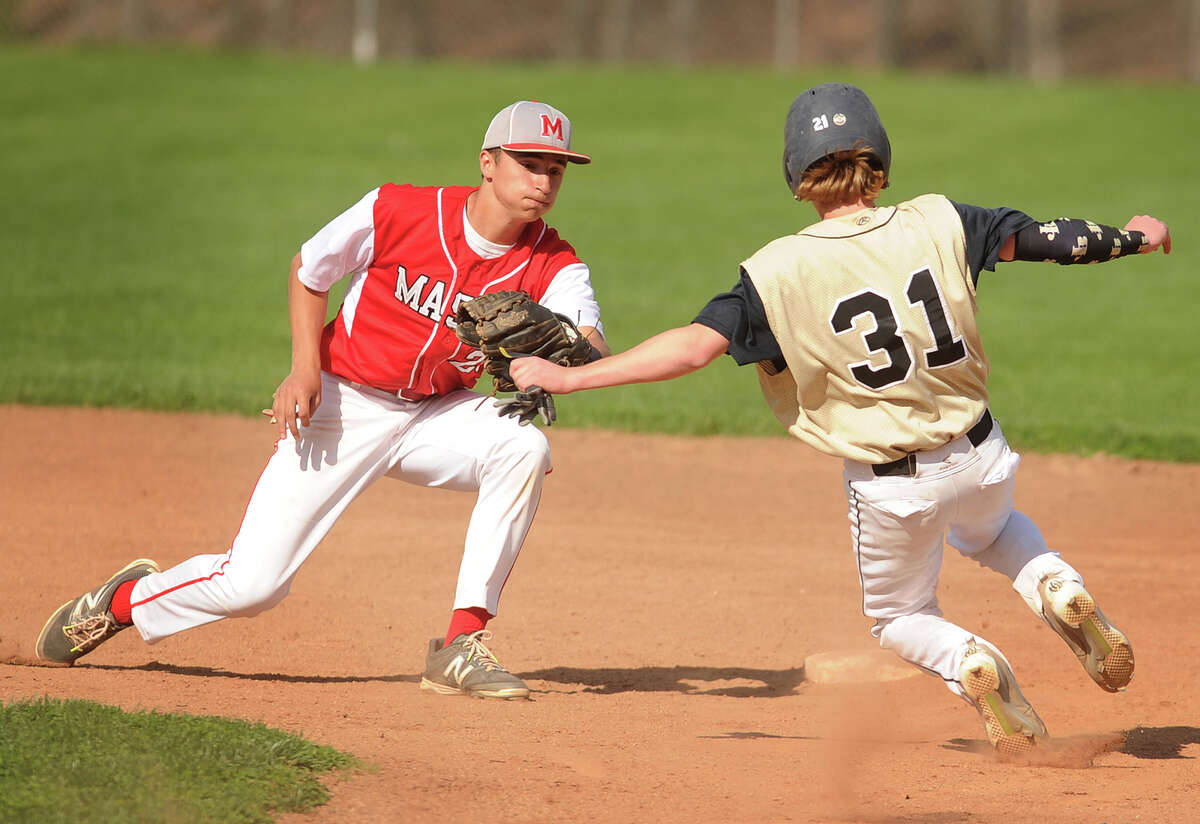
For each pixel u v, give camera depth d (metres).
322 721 15.69
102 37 127.12
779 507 30.20
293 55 112.75
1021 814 12.91
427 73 103.19
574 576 25.03
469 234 16.69
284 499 17.48
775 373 14.41
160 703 16.05
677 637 21.70
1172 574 25.33
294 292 17.27
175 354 43.78
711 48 131.50
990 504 14.46
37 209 66.69
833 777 14.29
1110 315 52.75
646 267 59.00
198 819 11.48
